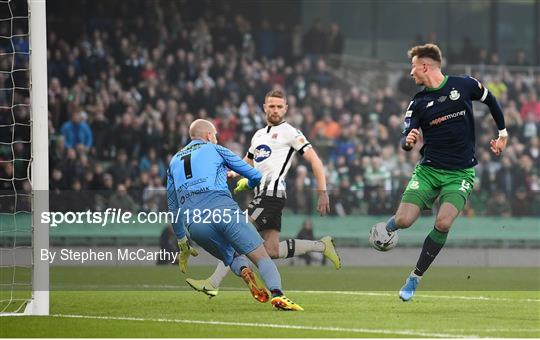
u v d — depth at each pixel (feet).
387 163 216.95
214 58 230.27
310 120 221.46
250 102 218.38
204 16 240.73
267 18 247.09
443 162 77.56
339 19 253.85
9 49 211.82
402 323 67.00
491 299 90.02
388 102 229.04
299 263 156.97
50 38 220.23
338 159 214.07
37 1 73.97
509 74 248.93
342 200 164.45
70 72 215.72
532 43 262.06
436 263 170.19
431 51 77.46
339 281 117.19
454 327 64.80
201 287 83.25
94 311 76.69
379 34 256.52
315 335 60.08
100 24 227.20
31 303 74.08
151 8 232.73
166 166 204.64
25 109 201.36
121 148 203.92
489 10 260.21
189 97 219.00
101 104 211.61
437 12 258.57
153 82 218.38
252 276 73.51
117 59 222.28
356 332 61.52
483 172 214.69
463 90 77.20
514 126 230.07
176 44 230.48
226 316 71.56
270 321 67.97
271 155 83.30
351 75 244.01
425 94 77.71
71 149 193.77
